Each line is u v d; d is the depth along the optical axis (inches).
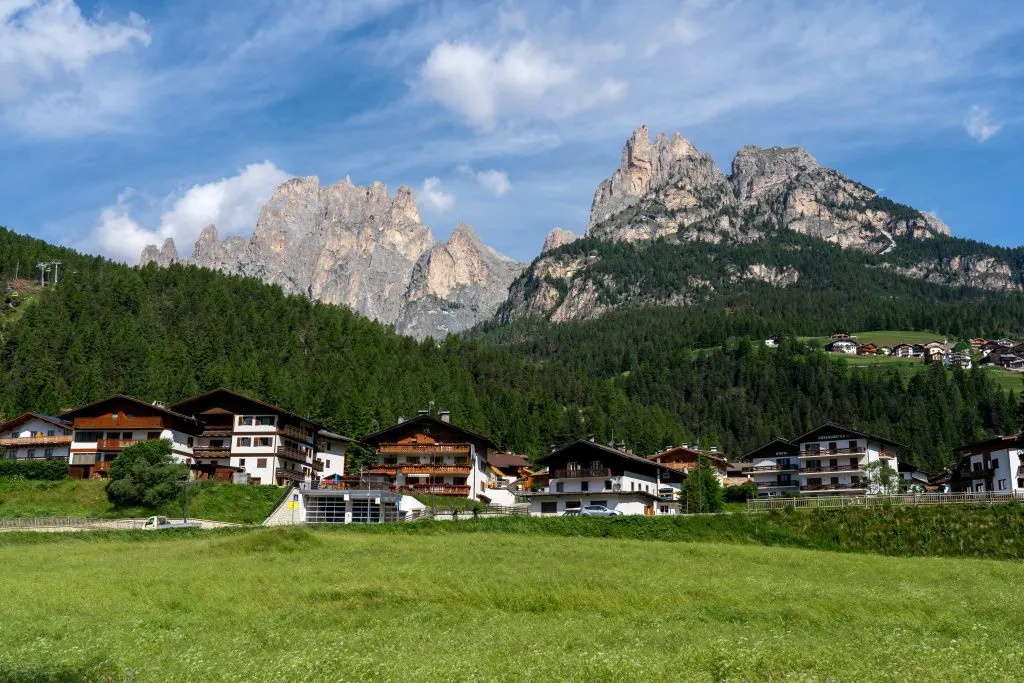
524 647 1494.8
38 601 1881.2
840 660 1378.0
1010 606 1962.4
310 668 1304.1
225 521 3939.5
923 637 1608.0
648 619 1793.8
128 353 7145.7
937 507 3287.4
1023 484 4682.6
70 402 5949.8
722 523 3361.2
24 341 7475.4
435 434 5017.2
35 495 4121.6
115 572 2268.7
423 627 1700.3
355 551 2679.6
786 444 5885.8
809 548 3211.1
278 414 4928.6
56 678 1268.5
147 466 4106.8
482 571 2281.0
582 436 7524.6
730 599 1990.7
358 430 6072.8
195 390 6378.0
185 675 1275.8
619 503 4404.5
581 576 2223.2
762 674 1304.1
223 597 1971.0
